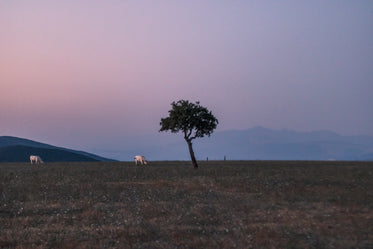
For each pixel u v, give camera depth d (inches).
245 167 1852.9
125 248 471.5
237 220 615.5
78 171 1610.5
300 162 2564.0
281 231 535.5
